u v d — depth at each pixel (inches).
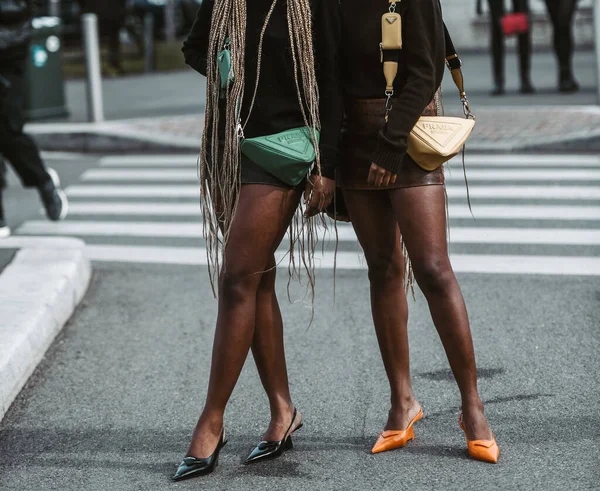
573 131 637.3
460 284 356.8
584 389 253.4
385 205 211.9
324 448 222.4
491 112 717.3
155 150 686.5
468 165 590.2
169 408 251.0
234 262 200.8
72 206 521.0
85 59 734.5
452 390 255.3
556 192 511.5
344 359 282.7
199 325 320.2
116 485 207.9
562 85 814.5
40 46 761.0
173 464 217.5
